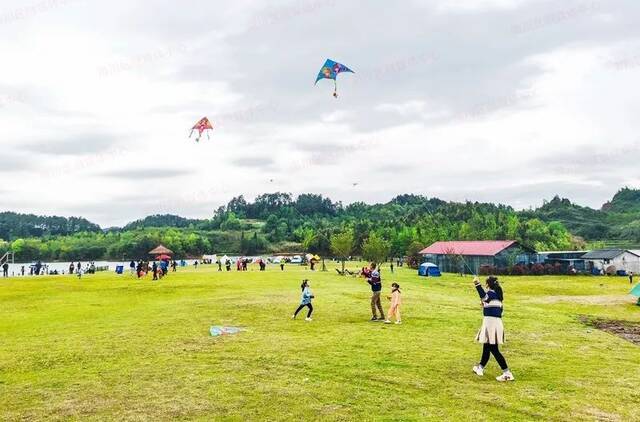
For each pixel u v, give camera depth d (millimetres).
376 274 26578
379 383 14578
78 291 45031
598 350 20141
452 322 26266
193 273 71812
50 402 13031
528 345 20906
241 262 86500
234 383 14531
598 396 13609
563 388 14328
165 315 28266
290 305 32062
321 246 172250
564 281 71125
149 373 15695
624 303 42781
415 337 21719
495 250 90750
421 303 34844
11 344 20469
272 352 18562
